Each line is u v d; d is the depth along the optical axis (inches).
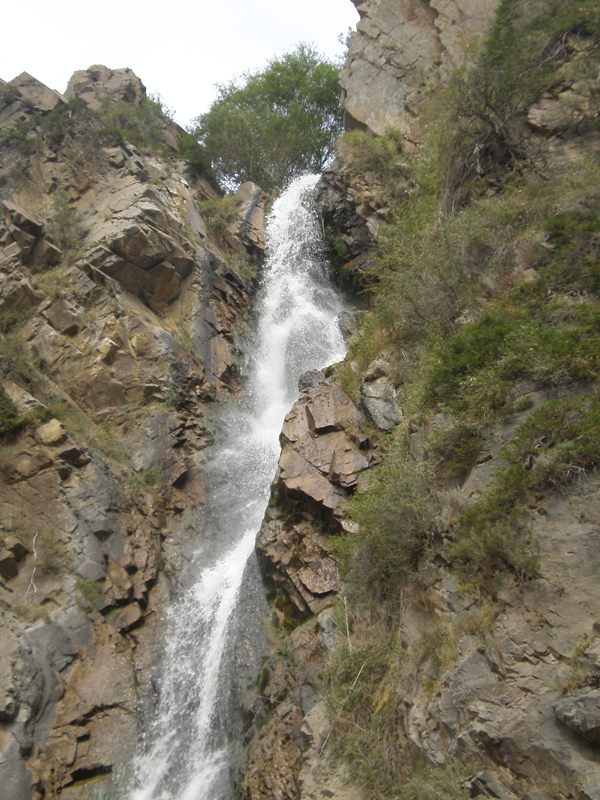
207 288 793.6
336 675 354.0
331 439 482.0
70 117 874.1
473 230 494.0
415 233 581.0
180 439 661.3
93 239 755.4
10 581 518.6
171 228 791.1
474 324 408.5
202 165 1023.0
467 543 309.4
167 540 599.2
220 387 735.7
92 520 562.9
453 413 367.2
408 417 423.5
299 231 911.0
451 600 314.0
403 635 337.1
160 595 558.9
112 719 476.1
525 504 303.4
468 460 349.1
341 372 516.7
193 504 629.9
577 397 324.5
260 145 1195.3
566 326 363.3
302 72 1321.4
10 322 690.2
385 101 831.7
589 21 609.6
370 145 782.5
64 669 485.1
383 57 865.5
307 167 1228.5
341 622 378.3
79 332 698.8
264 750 391.2
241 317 831.7
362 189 768.3
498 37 641.6
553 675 258.7
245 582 500.7
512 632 278.8
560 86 603.2
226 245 904.9
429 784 267.4
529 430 318.0
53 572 530.6
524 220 490.6
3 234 732.7
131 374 681.0
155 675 507.8
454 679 283.9
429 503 351.6
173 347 710.5
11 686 448.5
